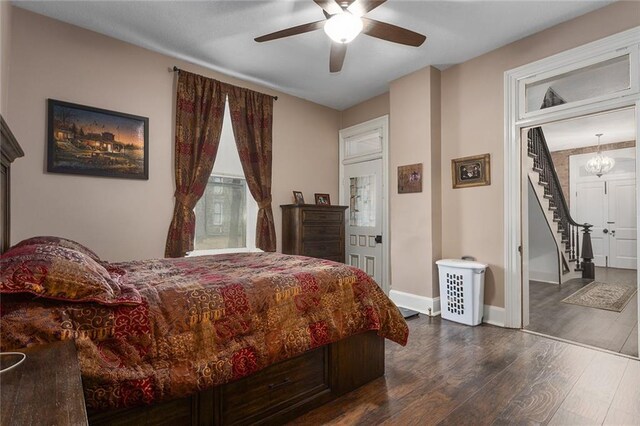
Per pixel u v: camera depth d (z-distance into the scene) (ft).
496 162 10.98
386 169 14.74
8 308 3.79
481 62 11.41
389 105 14.61
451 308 11.41
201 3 8.63
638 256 8.32
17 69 8.70
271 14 9.10
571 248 20.11
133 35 10.12
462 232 11.90
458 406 6.23
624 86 10.91
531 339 9.61
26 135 8.82
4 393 2.62
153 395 4.33
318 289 6.46
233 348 5.13
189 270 7.08
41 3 8.59
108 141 10.10
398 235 13.41
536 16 9.22
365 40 10.46
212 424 5.08
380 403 6.39
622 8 8.48
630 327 10.55
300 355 6.15
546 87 11.33
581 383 7.00
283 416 5.81
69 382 2.84
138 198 10.72
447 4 8.66
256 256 9.38
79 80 9.66
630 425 5.58
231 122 12.91
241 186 13.76
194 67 12.03
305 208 13.85
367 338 7.20
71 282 4.09
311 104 15.83
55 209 9.27
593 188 23.68
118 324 4.30
